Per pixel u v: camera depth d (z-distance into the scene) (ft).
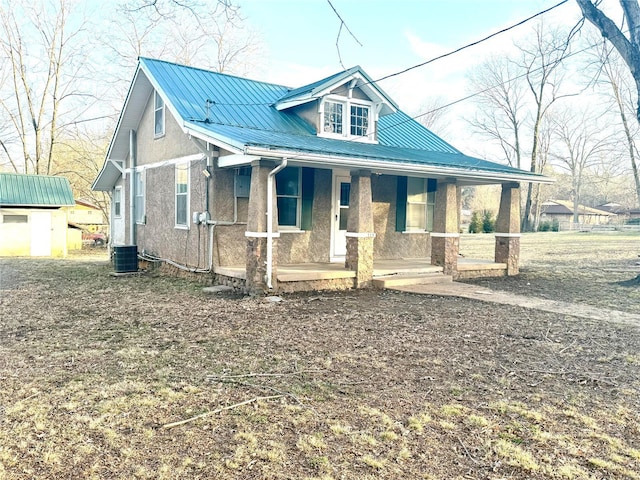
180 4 24.91
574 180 152.25
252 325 21.50
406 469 9.35
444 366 15.84
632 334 20.36
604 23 33.65
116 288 32.86
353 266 32.04
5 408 11.97
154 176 41.88
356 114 39.11
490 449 10.19
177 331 20.43
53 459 9.51
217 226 32.96
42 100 89.92
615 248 73.87
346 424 11.29
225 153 31.94
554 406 12.60
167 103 34.63
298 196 35.86
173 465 9.37
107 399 12.64
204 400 12.67
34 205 63.67
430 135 49.16
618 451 10.18
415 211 43.45
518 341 19.13
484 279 38.32
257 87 42.22
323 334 19.94
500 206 41.60
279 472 9.17
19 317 23.32
